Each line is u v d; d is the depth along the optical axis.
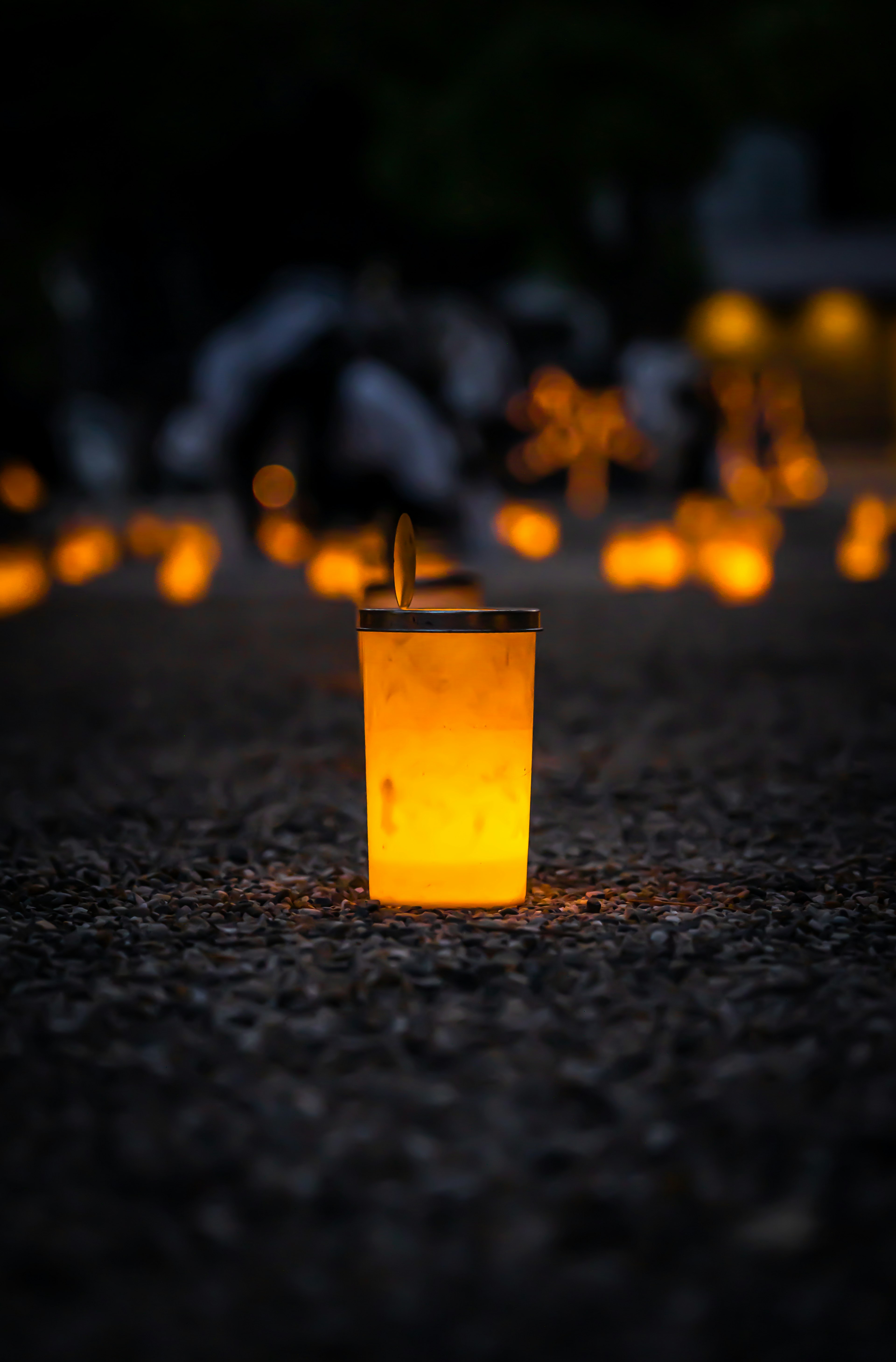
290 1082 4.05
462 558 22.73
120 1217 3.32
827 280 60.97
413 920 5.57
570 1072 4.10
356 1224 3.29
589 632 15.57
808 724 10.26
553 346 42.09
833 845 6.89
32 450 36.56
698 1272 3.10
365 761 7.86
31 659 14.19
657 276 48.59
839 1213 3.33
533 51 43.94
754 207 67.69
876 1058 4.19
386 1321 2.94
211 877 6.36
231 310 48.38
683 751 9.38
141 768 9.01
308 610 18.39
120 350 50.09
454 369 30.11
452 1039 4.35
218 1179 3.49
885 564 24.16
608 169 44.41
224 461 23.97
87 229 43.16
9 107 39.31
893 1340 2.88
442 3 45.38
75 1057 4.22
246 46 41.59
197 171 43.59
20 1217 3.32
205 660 14.03
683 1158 3.59
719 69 45.06
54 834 7.27
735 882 6.22
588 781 8.51
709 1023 4.48
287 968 5.02
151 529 29.41
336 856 6.72
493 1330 2.91
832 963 5.07
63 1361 2.83
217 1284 3.07
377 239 46.69
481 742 5.67
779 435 42.22
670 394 37.56
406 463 22.05
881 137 63.12
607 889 6.11
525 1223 3.29
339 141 45.22
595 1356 2.84
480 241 47.62
